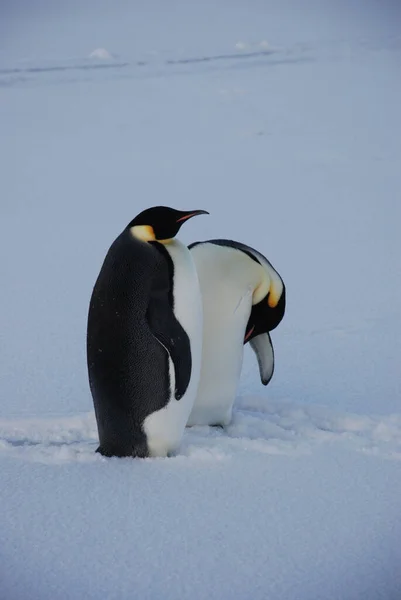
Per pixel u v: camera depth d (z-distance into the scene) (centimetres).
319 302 2397
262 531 1094
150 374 1256
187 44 8538
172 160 4447
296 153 4478
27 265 2809
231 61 7388
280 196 3700
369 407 1692
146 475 1247
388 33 8712
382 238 3059
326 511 1145
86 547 1055
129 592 963
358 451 1345
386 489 1210
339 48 7831
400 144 4584
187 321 1253
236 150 4606
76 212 3525
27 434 1475
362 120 5172
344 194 3700
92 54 7788
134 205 3622
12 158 4547
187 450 1341
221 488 1207
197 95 6081
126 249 1249
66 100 6022
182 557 1034
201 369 1448
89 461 1298
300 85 6272
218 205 3578
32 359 1980
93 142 4891
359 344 2066
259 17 10700
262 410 1645
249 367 1956
